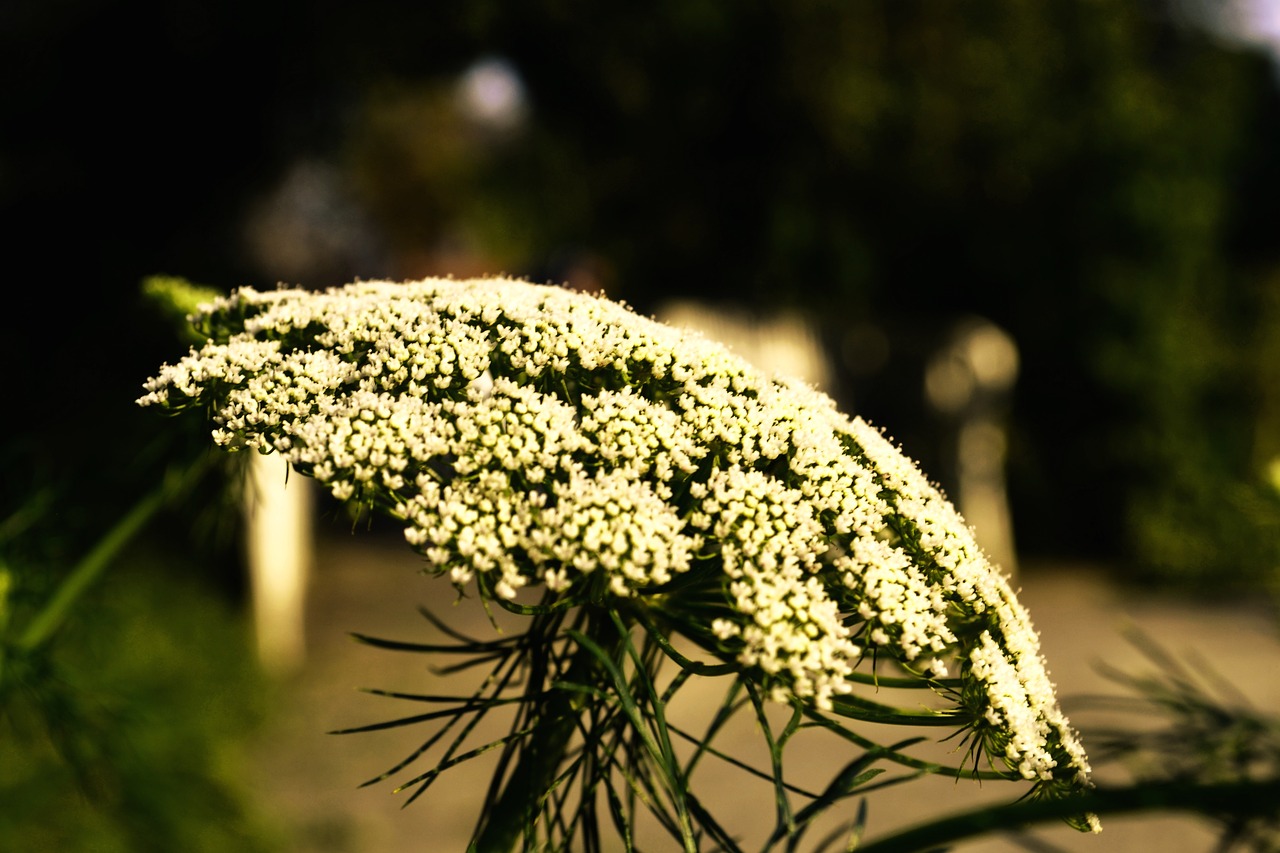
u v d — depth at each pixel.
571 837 1.56
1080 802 0.96
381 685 6.46
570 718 1.48
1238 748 2.19
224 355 1.40
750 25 10.22
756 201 11.23
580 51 9.61
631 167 11.38
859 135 10.70
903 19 10.61
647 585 1.42
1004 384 10.66
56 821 2.82
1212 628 8.45
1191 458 10.86
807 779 5.32
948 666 1.54
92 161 7.66
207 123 7.69
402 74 8.62
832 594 1.45
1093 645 7.92
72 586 2.19
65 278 7.34
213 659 5.52
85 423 2.92
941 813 4.91
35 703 2.30
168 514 6.66
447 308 1.47
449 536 1.24
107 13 7.28
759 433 1.42
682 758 5.51
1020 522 11.41
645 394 1.50
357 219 17.47
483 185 13.44
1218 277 11.77
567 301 1.54
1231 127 11.52
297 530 7.12
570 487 1.30
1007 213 11.23
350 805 4.72
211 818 3.34
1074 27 10.87
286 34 7.41
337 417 1.30
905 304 11.80
